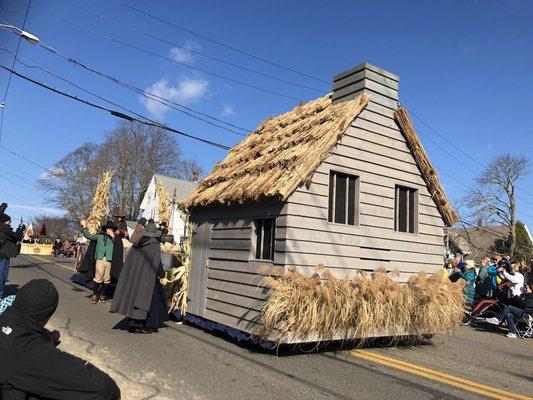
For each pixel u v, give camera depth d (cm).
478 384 622
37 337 265
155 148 6675
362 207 852
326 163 803
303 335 700
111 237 1205
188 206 1002
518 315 1034
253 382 584
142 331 862
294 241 745
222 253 895
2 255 1008
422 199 968
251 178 859
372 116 889
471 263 1368
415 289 823
